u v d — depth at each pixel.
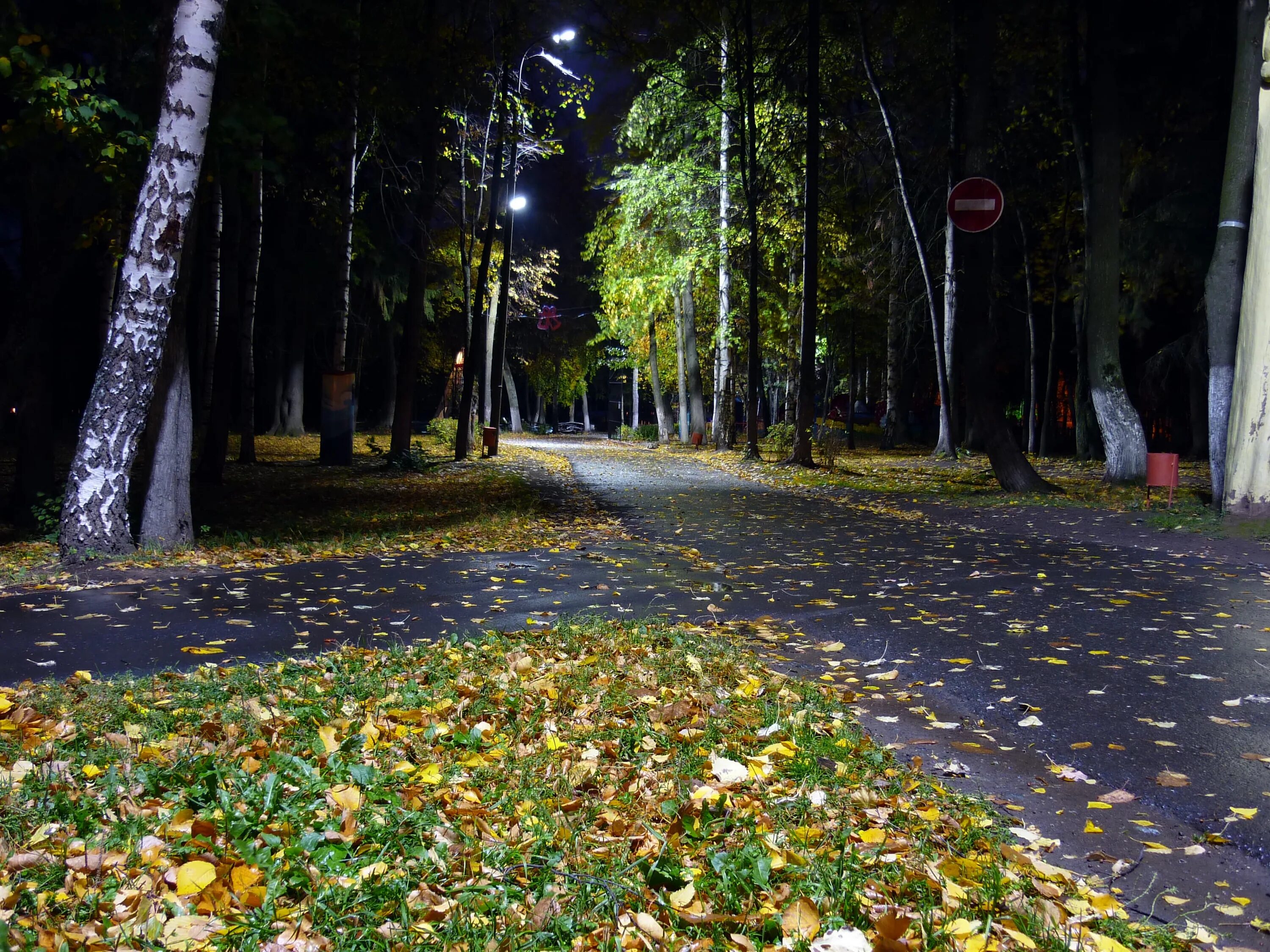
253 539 11.38
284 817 3.31
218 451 19.98
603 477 23.75
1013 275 37.03
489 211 27.88
